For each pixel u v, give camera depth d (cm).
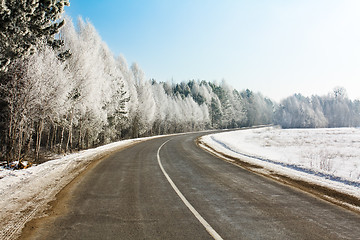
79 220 445
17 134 1428
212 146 2370
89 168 1079
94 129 2800
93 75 2194
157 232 390
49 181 777
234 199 591
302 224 429
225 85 11625
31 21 1091
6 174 866
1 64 1020
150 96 4841
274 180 822
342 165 1532
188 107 8088
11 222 432
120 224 425
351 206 535
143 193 647
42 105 1400
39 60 1340
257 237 373
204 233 387
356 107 13625
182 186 732
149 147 2256
